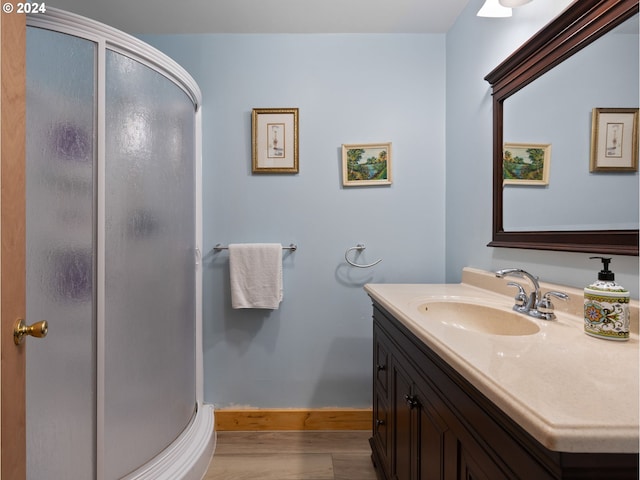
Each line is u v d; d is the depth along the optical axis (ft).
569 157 3.04
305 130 5.76
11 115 2.15
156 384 4.19
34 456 3.22
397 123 5.77
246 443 5.36
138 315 3.93
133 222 3.86
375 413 4.63
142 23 5.43
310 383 5.79
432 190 5.75
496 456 1.75
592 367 1.84
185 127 4.79
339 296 5.81
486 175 4.52
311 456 5.03
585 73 2.87
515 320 3.14
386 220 5.81
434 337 2.37
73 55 3.36
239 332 5.78
